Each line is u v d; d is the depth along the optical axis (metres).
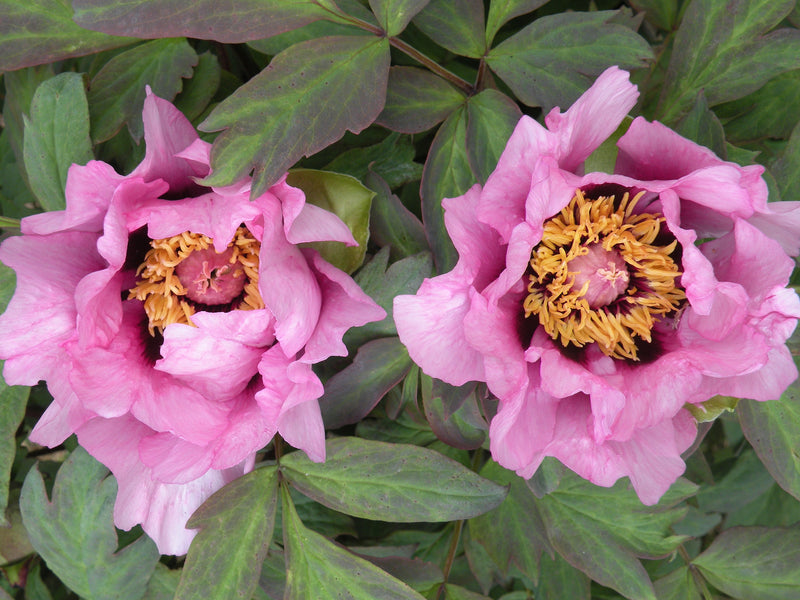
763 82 0.53
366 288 0.52
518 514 0.58
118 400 0.49
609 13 0.51
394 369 0.53
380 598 0.53
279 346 0.48
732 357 0.47
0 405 0.55
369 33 0.53
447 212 0.46
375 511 0.52
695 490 0.57
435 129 0.58
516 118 0.51
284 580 0.58
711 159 0.46
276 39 0.53
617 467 0.49
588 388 0.47
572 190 0.45
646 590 0.56
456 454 0.58
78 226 0.48
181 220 0.47
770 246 0.46
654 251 0.50
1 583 0.61
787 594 0.58
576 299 0.50
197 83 0.55
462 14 0.52
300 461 0.53
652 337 0.50
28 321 0.48
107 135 0.54
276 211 0.47
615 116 0.46
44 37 0.54
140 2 0.49
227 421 0.50
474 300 0.45
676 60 0.54
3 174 0.64
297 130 0.48
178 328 0.47
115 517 0.52
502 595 0.62
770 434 0.55
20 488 0.61
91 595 0.57
